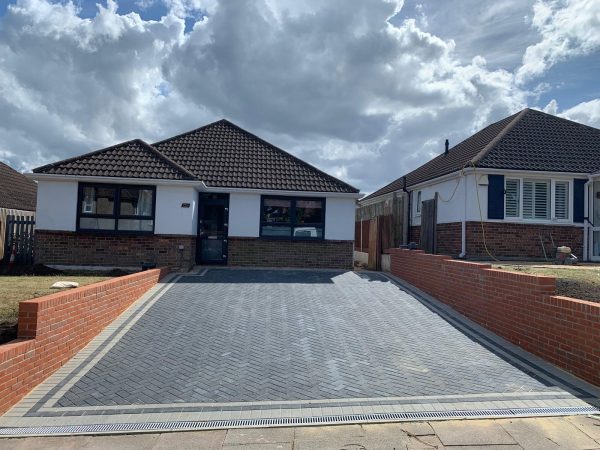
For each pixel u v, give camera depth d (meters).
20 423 4.98
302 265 16.84
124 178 14.38
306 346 7.60
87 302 7.58
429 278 11.81
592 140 17.91
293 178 17.44
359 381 6.21
